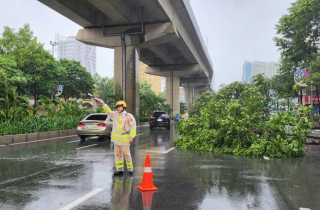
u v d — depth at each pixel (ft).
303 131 35.50
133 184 20.25
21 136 48.88
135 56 113.39
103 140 51.67
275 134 36.32
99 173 23.73
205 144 39.45
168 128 89.61
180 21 119.44
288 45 70.23
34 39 121.49
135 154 35.40
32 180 21.09
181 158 32.32
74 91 177.88
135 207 15.49
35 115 66.23
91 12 106.63
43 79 139.23
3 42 116.88
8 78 110.93
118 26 108.78
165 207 15.57
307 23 64.85
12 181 20.76
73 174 23.24
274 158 33.22
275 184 20.74
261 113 39.24
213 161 30.42
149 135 66.44
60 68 149.79
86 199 16.74
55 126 61.21
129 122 23.31
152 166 27.32
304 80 101.86
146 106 154.20
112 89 231.30
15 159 30.37
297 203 16.49
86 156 32.60
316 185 20.52
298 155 35.27
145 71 199.82
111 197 17.20
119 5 93.71
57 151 36.73
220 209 15.43
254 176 23.30
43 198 16.81
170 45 157.48
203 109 45.21
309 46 66.95
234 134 37.73
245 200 16.97
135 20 105.91
